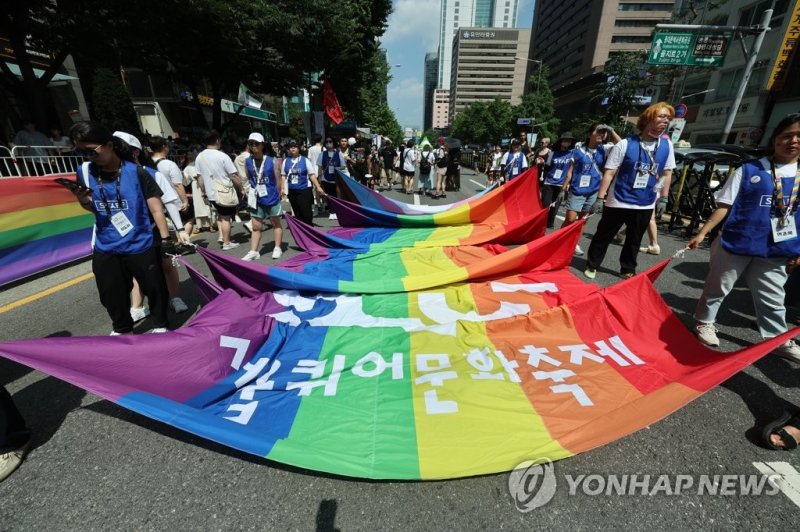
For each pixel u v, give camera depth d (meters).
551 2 93.38
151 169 3.55
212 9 10.02
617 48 70.69
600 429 2.09
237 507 1.90
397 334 3.31
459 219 7.01
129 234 3.05
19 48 9.69
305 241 5.96
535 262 4.64
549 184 7.71
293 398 2.51
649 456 2.19
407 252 5.68
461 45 133.75
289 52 13.59
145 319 4.05
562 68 86.75
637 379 2.66
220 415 2.34
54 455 2.24
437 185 14.14
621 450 2.23
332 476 2.07
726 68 24.31
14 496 1.97
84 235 6.42
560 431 2.18
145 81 22.89
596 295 3.45
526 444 2.07
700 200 7.19
